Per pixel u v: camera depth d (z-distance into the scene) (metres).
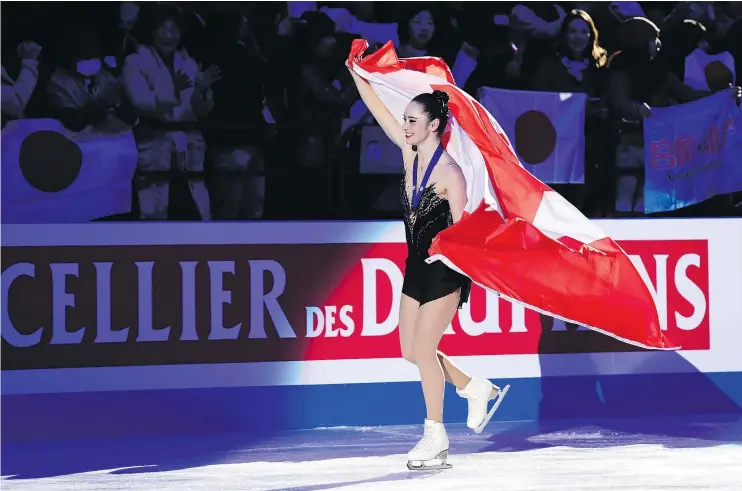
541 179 12.75
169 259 11.84
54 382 11.59
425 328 9.53
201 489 8.84
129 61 11.84
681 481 8.95
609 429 11.77
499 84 12.70
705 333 12.90
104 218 11.83
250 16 12.12
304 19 12.23
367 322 12.23
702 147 13.07
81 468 9.85
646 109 12.93
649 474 9.27
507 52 12.68
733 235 12.97
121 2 11.81
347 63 10.39
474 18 12.64
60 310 11.62
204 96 12.05
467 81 12.66
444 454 9.73
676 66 12.98
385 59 10.45
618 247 10.05
